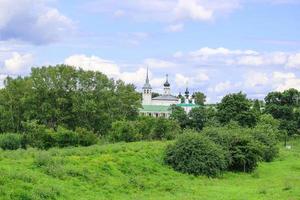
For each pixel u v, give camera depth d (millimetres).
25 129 89188
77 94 112250
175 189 46656
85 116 112250
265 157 81188
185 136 61312
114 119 116000
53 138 78875
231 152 65688
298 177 57844
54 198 35062
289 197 41781
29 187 35188
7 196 32344
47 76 111375
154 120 99875
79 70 116750
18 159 44219
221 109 134375
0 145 74250
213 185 52719
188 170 58125
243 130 84438
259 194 44750
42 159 43188
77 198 36719
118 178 46875
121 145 62781
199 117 156875
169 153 59938
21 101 108312
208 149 59938
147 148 63406
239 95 133000
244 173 65000
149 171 54000
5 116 109688
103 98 117750
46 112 108000
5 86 113000
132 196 41688
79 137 80250
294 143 145750
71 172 42969
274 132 113000
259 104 181000
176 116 160500
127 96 126250
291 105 171875
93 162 48844
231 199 41625
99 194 40250
